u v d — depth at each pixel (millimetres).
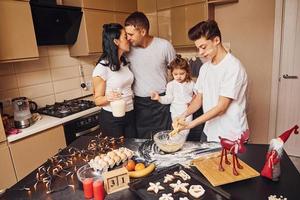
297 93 2705
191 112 1656
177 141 1229
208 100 1525
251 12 2740
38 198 952
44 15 2150
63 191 987
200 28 1307
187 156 1181
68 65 2744
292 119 2801
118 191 968
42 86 2512
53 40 2402
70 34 2510
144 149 1280
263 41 2744
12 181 1888
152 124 2203
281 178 951
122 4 2885
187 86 1983
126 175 984
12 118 2117
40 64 2473
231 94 1330
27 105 2094
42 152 2053
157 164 1133
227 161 1052
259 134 3010
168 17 3061
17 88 2307
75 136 2287
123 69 1853
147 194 908
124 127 1917
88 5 2453
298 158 2826
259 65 2830
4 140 1809
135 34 1789
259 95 2904
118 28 1701
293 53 2627
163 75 2143
